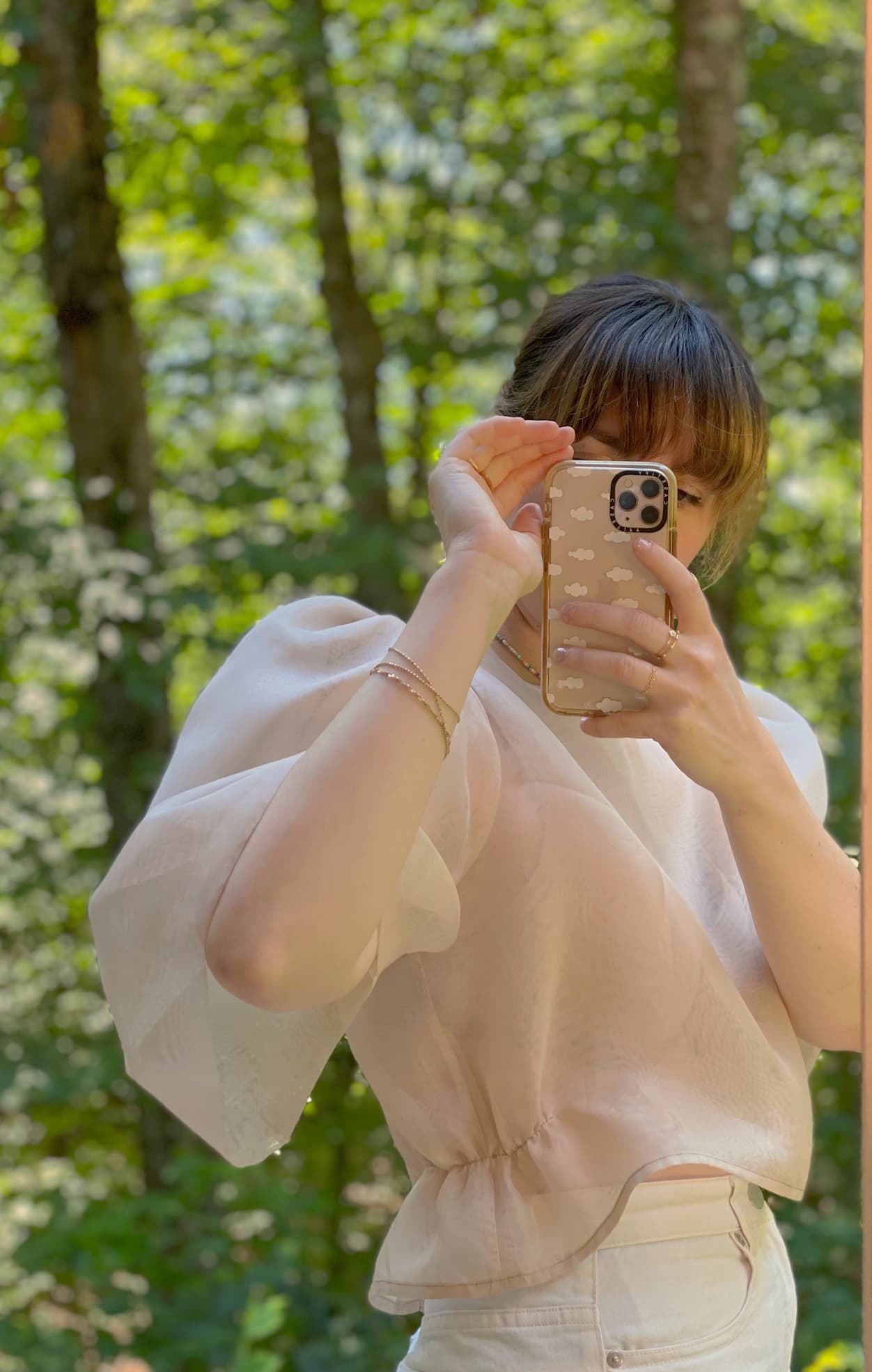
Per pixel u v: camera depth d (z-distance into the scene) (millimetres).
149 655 4637
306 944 953
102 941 1100
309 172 6305
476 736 1134
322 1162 4984
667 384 1193
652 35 6281
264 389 6363
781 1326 1171
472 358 5570
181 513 5875
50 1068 4539
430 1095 1146
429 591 1043
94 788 5113
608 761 1248
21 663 4789
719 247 5102
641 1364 1076
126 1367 3541
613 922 1130
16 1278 4168
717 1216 1148
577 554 1131
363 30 5949
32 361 6523
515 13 6039
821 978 1182
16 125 5133
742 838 1140
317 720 1113
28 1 4828
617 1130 1104
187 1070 1125
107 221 5180
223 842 1039
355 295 6051
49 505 4867
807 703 6027
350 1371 3699
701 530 1258
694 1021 1146
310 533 5219
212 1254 3922
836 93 6160
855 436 5801
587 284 1297
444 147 5812
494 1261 1103
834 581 6203
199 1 5586
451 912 1070
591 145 5898
